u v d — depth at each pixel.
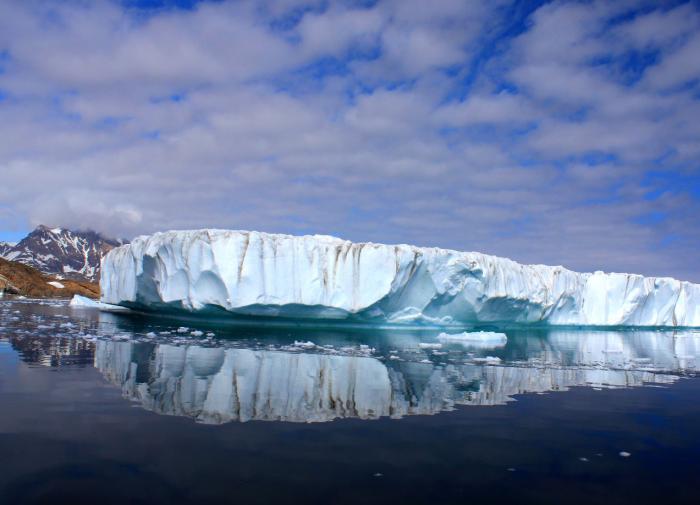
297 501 5.71
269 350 17.17
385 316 26.00
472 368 15.34
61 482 6.00
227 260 23.08
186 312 26.66
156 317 32.41
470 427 8.79
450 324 28.39
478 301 27.48
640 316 36.03
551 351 21.36
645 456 7.59
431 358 17.20
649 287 35.66
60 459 6.68
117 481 6.07
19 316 30.61
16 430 7.73
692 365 18.28
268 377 12.45
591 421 9.43
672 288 36.84
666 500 6.11
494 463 7.10
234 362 14.39
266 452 7.19
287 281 23.64
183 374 12.39
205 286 23.67
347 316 24.89
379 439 7.95
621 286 34.66
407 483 6.32
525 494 6.14
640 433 8.73
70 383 11.04
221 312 24.62
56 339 18.56
